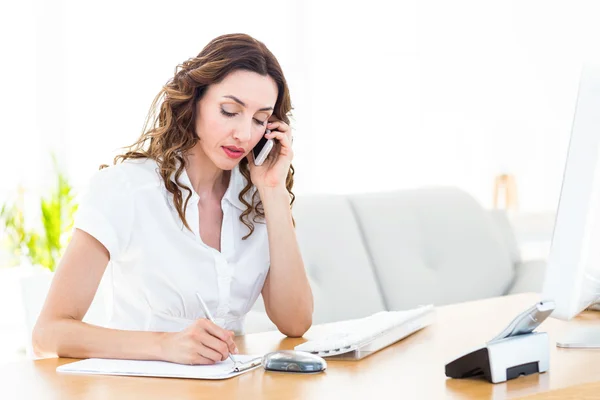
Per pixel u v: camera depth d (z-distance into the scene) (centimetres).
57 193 405
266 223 183
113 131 466
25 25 454
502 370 123
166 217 174
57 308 155
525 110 486
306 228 271
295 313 176
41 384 125
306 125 512
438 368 135
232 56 166
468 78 502
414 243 294
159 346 141
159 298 176
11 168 451
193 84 168
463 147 504
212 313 181
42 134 457
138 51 469
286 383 125
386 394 116
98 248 164
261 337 175
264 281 188
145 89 470
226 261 180
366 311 267
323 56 512
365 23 512
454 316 191
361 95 514
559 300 134
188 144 176
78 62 461
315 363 132
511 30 489
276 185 184
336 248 272
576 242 131
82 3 461
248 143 170
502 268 305
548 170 475
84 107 462
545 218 471
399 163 515
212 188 184
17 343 439
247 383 125
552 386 120
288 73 509
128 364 138
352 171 515
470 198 317
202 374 129
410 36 512
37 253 407
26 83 455
